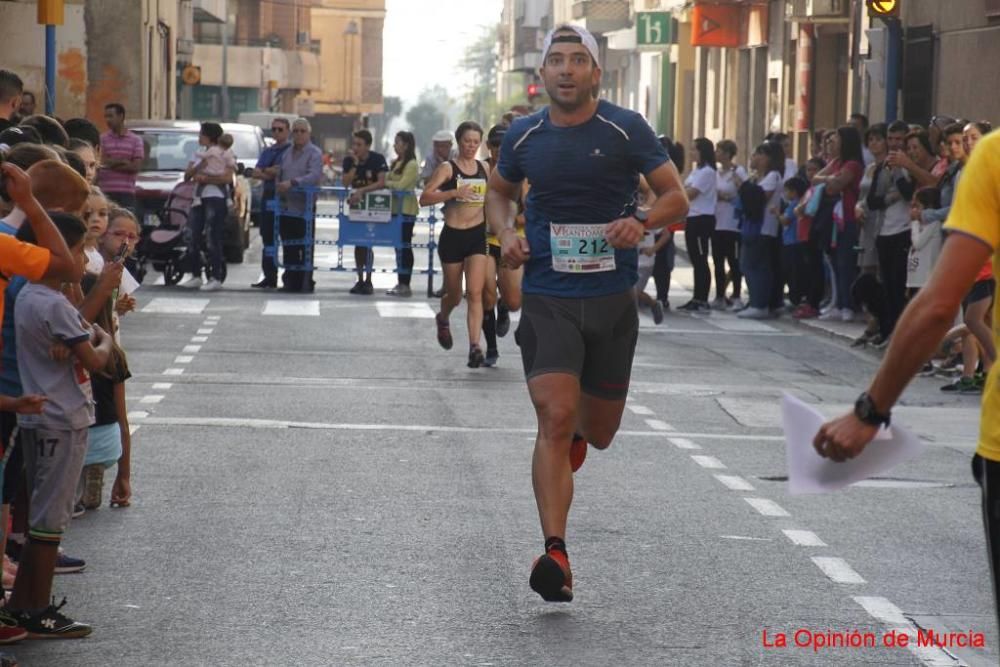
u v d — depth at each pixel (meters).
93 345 9.23
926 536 11.67
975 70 33.16
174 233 31.77
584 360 10.00
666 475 13.95
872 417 5.87
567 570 9.32
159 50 61.06
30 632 8.79
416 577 10.21
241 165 38.22
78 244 8.79
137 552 10.79
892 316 24.39
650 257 27.31
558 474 9.55
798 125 49.16
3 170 8.20
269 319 26.58
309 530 11.49
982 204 5.71
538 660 8.50
